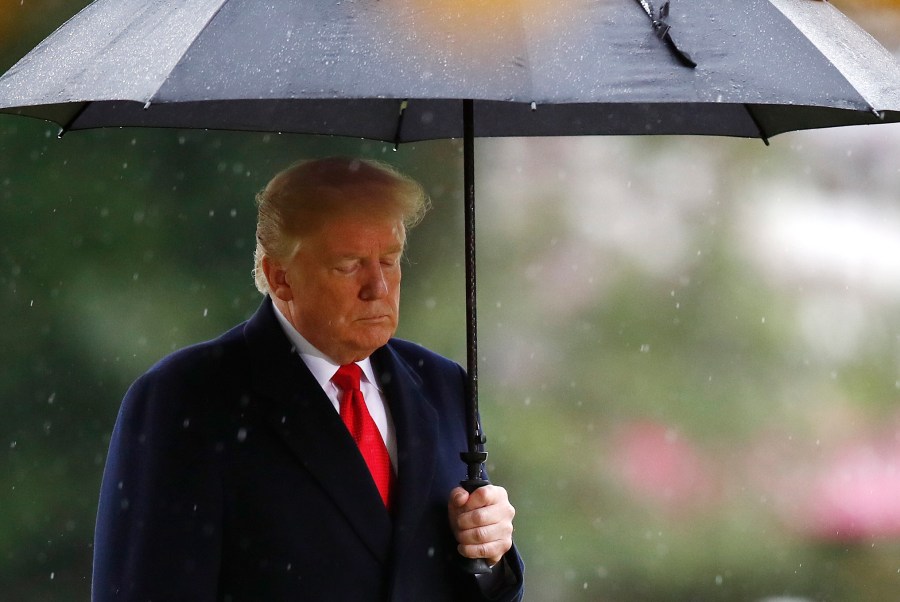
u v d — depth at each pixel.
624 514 34.44
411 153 35.59
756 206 37.38
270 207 9.66
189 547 9.23
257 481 9.49
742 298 36.31
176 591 9.12
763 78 8.09
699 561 34.09
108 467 9.79
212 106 11.30
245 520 9.46
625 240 36.97
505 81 7.61
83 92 8.13
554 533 34.06
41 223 31.75
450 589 10.06
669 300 36.50
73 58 8.58
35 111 10.30
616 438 35.06
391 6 7.96
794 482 34.72
